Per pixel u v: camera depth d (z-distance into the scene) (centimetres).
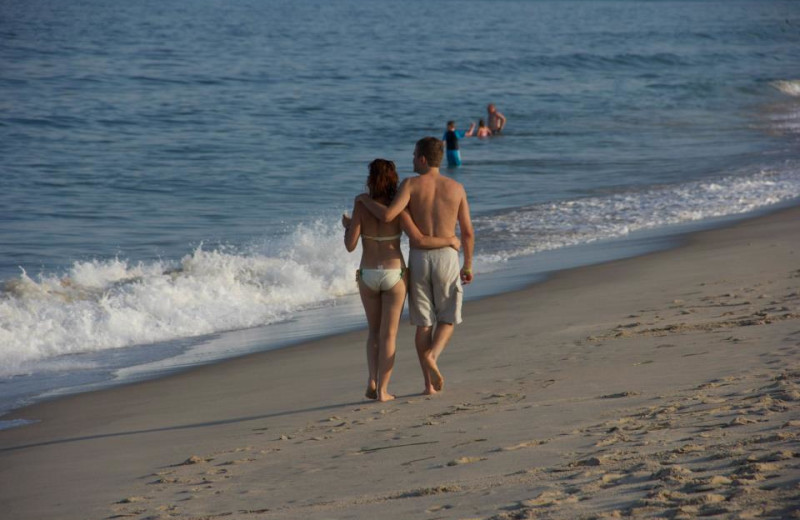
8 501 1809
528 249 5353
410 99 15600
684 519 1171
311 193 7794
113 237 5875
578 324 3225
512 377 2505
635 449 1598
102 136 10950
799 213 5959
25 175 8312
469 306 3784
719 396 1955
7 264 5062
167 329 3812
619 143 11244
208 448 2075
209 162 9388
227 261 4631
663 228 5834
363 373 2834
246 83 16950
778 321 2838
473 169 9262
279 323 3916
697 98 16912
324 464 1817
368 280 2375
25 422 2547
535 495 1395
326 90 16388
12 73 16862
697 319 3050
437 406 2255
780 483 1261
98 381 3034
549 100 16038
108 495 1770
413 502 1461
